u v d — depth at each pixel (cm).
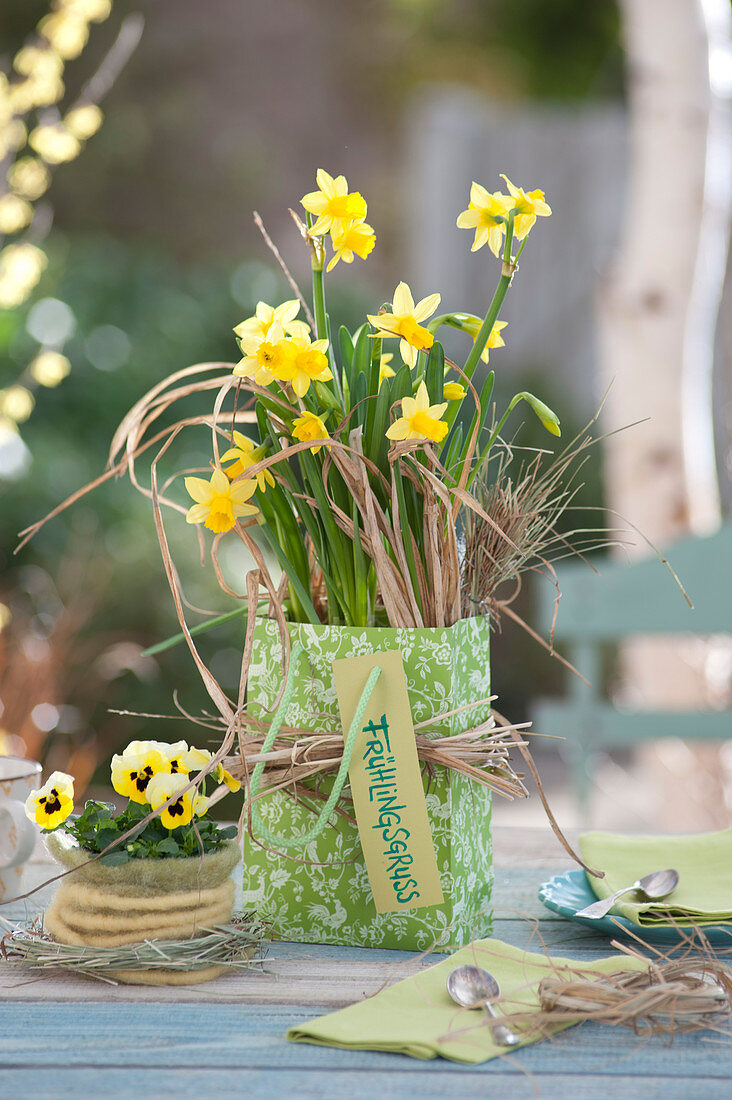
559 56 958
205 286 640
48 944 157
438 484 159
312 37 998
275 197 943
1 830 167
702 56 417
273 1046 148
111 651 461
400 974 158
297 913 164
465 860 164
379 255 976
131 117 889
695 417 439
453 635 162
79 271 592
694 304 430
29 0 803
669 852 178
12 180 329
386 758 161
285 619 164
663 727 310
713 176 426
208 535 510
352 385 163
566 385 802
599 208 820
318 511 166
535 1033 149
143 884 156
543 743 532
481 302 821
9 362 528
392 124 1014
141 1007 153
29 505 492
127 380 562
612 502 451
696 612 315
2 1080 144
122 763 159
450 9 982
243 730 165
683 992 150
